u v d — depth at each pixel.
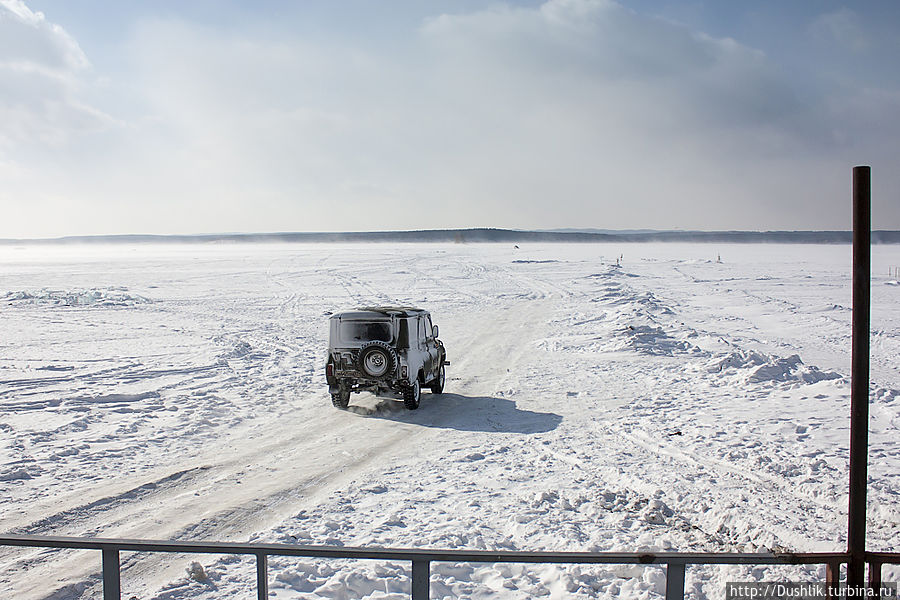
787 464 9.55
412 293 42.09
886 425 11.59
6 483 8.89
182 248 189.25
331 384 14.11
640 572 6.24
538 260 77.06
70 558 6.58
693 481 9.02
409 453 10.78
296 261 78.69
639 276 56.44
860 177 3.57
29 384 15.48
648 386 16.09
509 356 20.98
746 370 16.59
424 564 3.39
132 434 11.71
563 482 9.13
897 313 32.41
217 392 15.36
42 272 60.62
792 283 49.88
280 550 3.45
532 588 6.00
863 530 3.55
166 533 7.32
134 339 23.27
